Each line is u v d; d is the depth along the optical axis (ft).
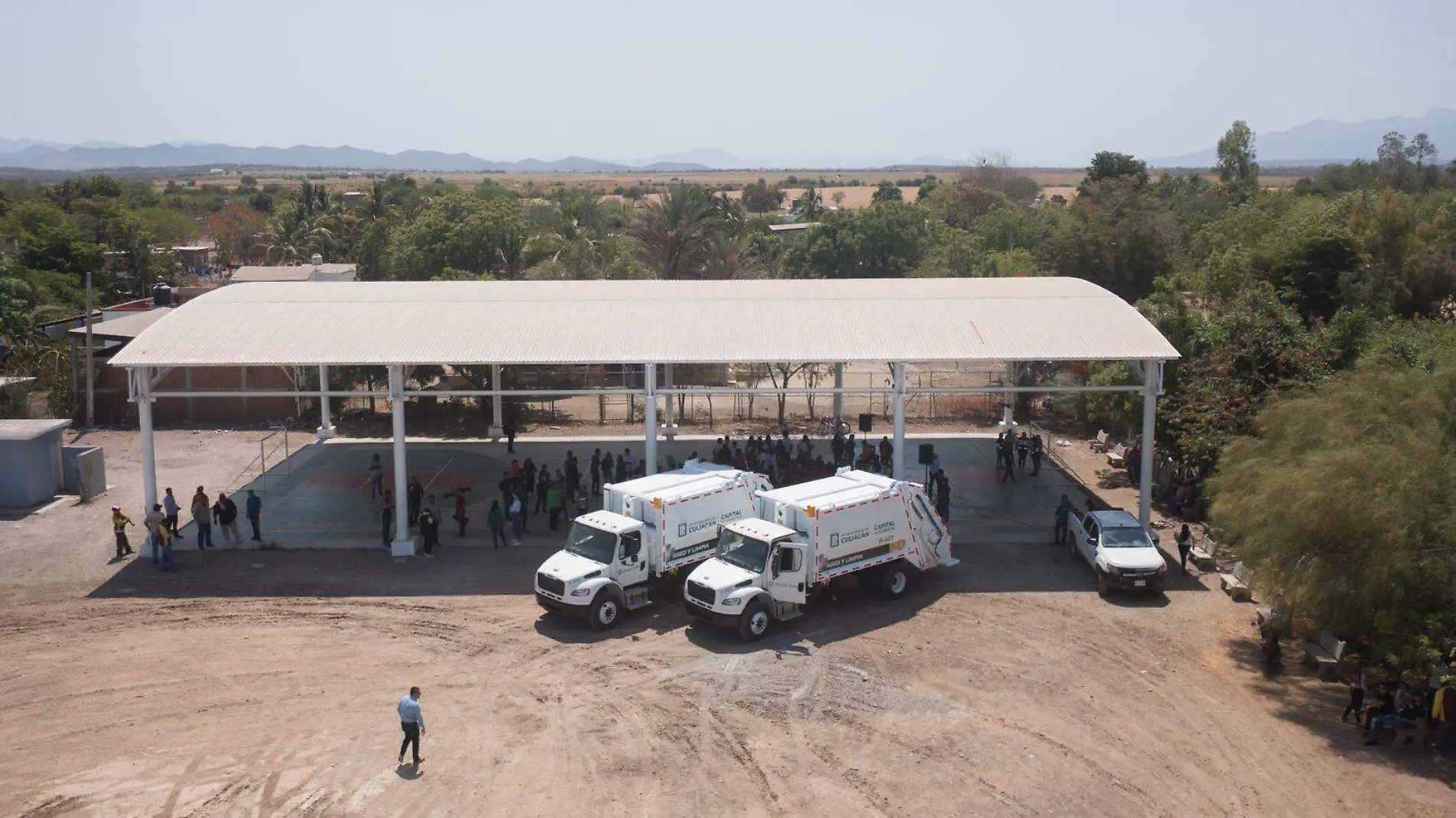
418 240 190.19
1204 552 88.33
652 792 53.06
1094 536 83.92
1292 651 70.38
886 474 108.17
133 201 378.73
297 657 69.46
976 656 69.82
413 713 54.39
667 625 75.61
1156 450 109.70
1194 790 53.31
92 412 138.82
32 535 94.58
